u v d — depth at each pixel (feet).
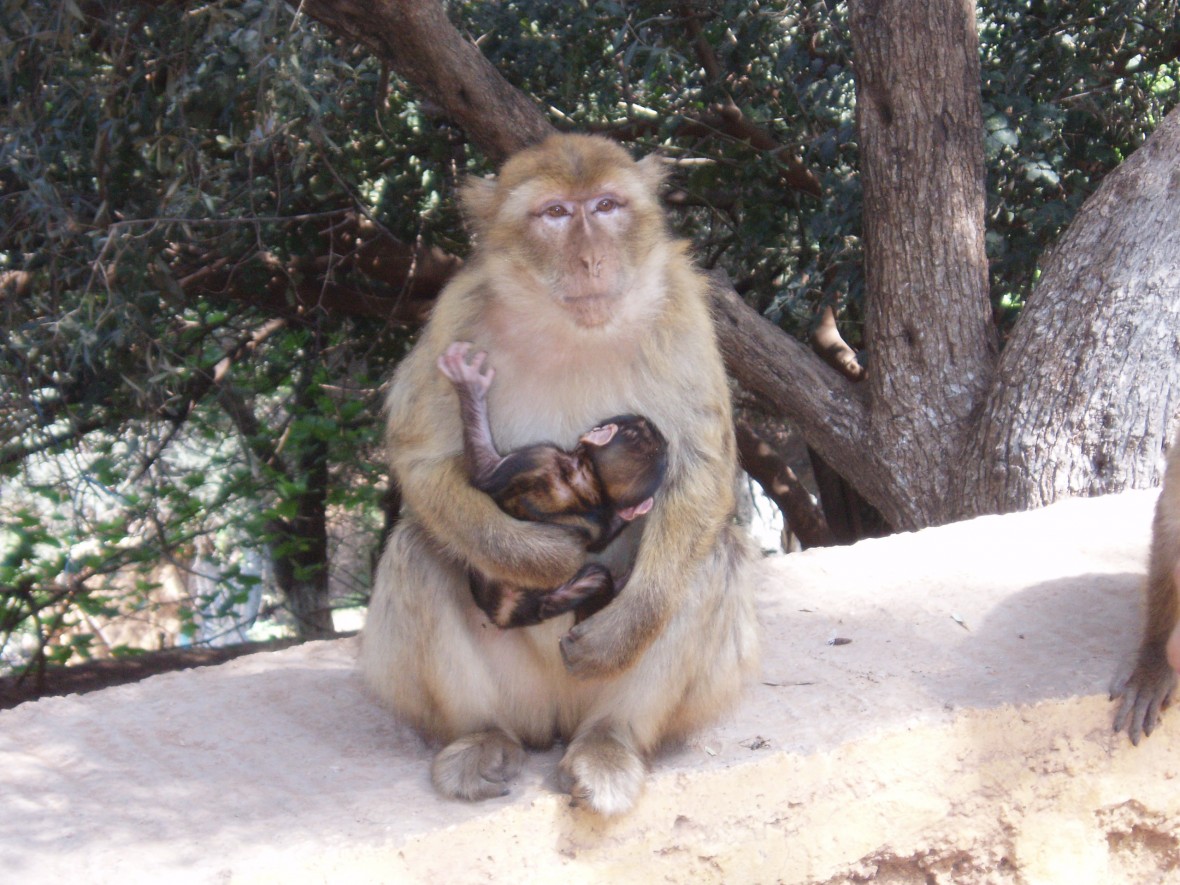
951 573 16.33
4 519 31.58
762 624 14.98
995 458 21.89
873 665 13.64
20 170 22.67
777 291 31.45
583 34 26.55
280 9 21.35
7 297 24.18
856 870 11.82
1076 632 14.30
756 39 26.89
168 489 28.30
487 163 30.09
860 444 24.07
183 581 40.57
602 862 10.69
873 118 23.36
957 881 12.46
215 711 12.97
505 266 11.46
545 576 10.71
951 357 23.18
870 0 22.95
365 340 34.60
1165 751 12.94
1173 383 21.09
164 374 23.76
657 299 11.50
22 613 30.01
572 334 11.28
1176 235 21.61
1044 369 21.71
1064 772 12.59
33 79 23.39
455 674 11.21
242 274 30.25
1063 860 12.66
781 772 11.31
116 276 23.17
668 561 10.78
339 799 10.75
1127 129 29.17
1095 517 18.13
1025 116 26.50
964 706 12.30
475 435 10.85
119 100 24.29
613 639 10.58
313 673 14.08
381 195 29.99
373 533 41.42
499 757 10.83
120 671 29.58
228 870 9.43
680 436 11.26
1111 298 21.45
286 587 35.65
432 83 23.20
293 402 34.94
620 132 29.58
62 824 10.32
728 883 11.17
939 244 22.97
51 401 27.94
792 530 37.29
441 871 10.10
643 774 10.73
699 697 11.25
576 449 10.97
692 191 29.37
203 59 23.45
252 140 21.54
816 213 28.22
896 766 11.84
